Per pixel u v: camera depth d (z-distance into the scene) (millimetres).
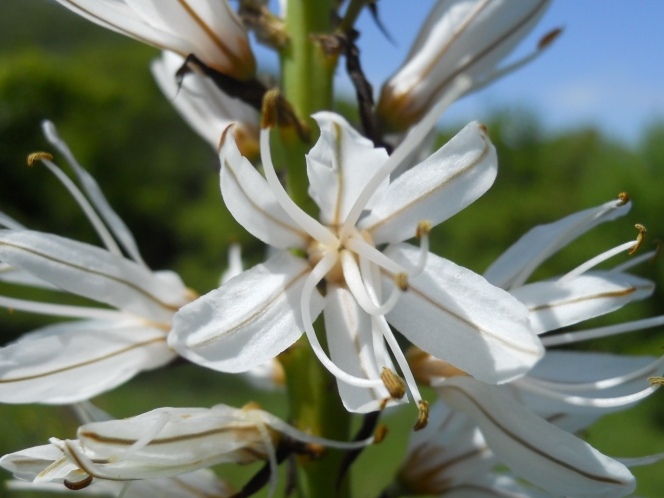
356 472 255
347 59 72
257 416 63
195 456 60
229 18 70
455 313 56
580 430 78
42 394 67
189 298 73
